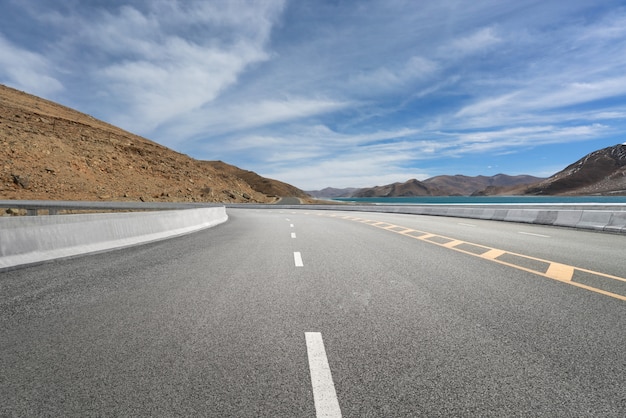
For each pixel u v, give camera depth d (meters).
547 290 5.73
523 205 28.16
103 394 2.74
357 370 3.11
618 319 4.34
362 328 4.11
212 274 7.05
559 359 3.29
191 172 90.25
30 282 6.42
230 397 2.70
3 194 48.03
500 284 6.14
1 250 7.54
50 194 53.00
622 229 14.52
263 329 4.09
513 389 2.79
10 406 2.59
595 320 4.31
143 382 2.92
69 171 60.78
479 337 3.81
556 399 2.66
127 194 64.38
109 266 7.94
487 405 2.59
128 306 4.96
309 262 8.34
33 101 93.44
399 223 21.05
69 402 2.63
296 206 60.25
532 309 4.75
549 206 27.25
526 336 3.83
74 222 9.58
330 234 14.75
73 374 3.04
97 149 74.00
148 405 2.59
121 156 77.44
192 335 3.91
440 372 3.06
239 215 33.69
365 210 46.53
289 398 2.69
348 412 2.50
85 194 57.44
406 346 3.60
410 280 6.47
